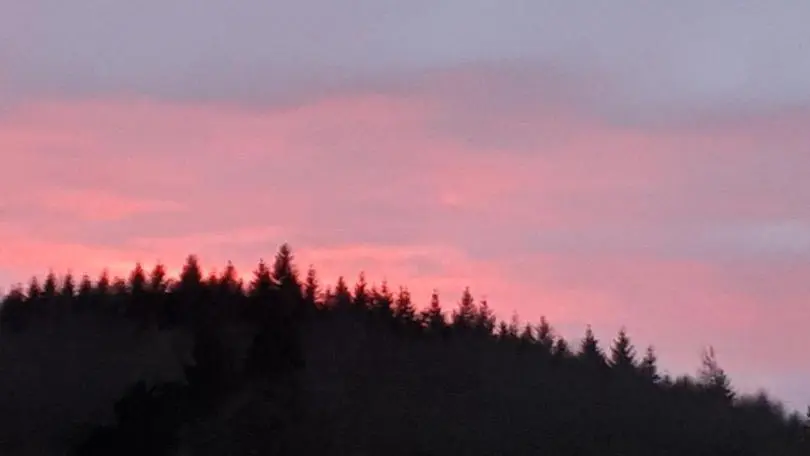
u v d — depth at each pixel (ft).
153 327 194.39
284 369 160.76
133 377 174.81
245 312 165.07
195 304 193.06
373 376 197.26
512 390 204.85
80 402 174.19
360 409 179.83
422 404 190.29
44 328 207.62
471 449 183.62
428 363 211.20
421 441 180.55
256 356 158.81
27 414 172.04
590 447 191.21
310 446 160.97
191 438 148.77
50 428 169.17
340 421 172.24
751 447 201.05
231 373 155.53
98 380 179.93
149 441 146.51
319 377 179.83
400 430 180.14
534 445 189.06
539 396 203.21
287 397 159.43
